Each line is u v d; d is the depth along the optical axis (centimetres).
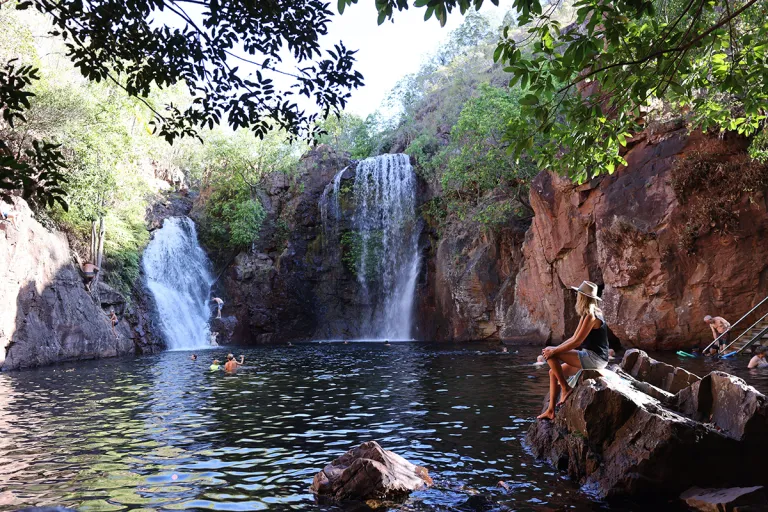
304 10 555
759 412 551
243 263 3931
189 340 3441
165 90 3031
